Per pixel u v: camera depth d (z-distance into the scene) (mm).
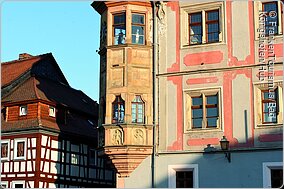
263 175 22078
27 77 38188
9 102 34969
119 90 24672
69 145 35688
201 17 24469
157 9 25156
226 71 23547
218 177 22781
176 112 24141
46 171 33312
